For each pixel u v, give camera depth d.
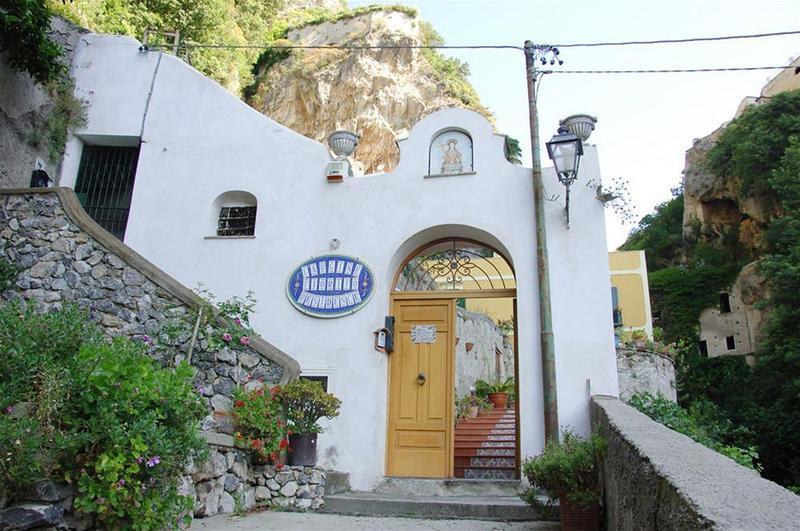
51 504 3.38
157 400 3.91
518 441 7.65
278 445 5.94
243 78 23.33
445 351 8.30
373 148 22.30
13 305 4.58
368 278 8.38
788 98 26.47
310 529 4.99
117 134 9.70
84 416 3.67
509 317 18.89
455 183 8.56
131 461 3.57
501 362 17.81
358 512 6.14
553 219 8.09
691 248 31.88
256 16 25.14
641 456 2.50
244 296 8.66
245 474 5.79
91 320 6.89
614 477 3.83
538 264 7.82
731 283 27.88
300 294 8.48
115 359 3.88
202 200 9.24
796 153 22.05
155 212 9.28
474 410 12.66
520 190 8.34
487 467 9.35
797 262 19.84
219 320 6.73
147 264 7.05
